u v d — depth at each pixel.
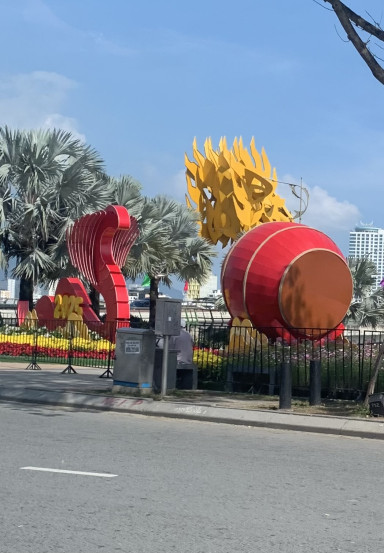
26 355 26.23
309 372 15.95
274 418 13.19
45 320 29.72
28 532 6.27
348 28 13.60
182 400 15.26
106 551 5.84
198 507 7.19
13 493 7.51
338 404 15.16
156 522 6.63
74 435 11.26
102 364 24.84
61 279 32.75
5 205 35.16
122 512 6.93
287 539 6.26
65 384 17.75
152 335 15.81
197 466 9.18
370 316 38.16
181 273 38.88
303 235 21.14
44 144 35.12
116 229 29.72
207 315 46.50
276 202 47.78
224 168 48.06
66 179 34.91
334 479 8.74
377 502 7.68
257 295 20.50
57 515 6.77
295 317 20.48
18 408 14.44
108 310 30.06
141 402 14.69
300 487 8.23
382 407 13.35
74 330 28.72
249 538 6.25
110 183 37.19
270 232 21.12
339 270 21.05
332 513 7.16
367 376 16.02
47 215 34.56
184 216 38.44
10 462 9.02
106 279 30.17
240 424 13.27
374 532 6.57
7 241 35.84
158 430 12.23
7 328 29.23
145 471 8.77
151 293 37.00
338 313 21.09
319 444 11.41
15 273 34.78
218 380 18.59
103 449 10.12
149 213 36.66
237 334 19.70
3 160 34.81
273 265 20.52
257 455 10.15
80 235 30.89
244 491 7.92
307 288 20.62
